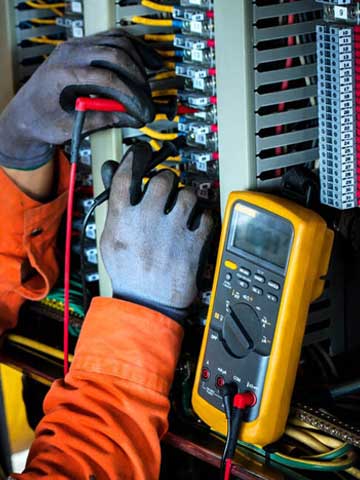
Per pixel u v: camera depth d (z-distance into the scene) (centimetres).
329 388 135
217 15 127
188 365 142
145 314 131
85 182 167
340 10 119
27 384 176
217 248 144
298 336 123
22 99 144
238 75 127
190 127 141
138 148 134
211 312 131
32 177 157
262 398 124
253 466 128
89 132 139
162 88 150
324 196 127
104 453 129
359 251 136
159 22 147
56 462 132
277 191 133
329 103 123
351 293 141
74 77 132
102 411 130
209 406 131
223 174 134
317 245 120
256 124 128
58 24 165
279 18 130
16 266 160
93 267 167
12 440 177
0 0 167
